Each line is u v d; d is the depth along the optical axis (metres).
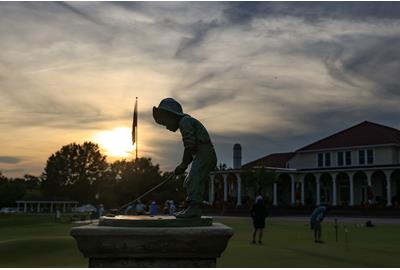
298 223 32.66
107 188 107.69
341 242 17.19
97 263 5.57
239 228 26.72
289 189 59.22
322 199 56.81
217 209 51.53
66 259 11.46
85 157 127.62
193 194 6.05
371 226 28.89
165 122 6.53
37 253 12.27
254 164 64.50
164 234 5.45
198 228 5.55
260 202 16.55
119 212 6.93
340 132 58.78
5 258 11.53
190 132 6.21
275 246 15.20
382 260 11.67
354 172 51.78
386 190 51.78
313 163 58.22
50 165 127.44
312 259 11.67
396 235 21.17
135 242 5.48
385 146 52.28
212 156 6.27
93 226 5.71
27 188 127.88
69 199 107.81
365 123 57.69
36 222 34.75
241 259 11.53
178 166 6.35
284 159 63.50
